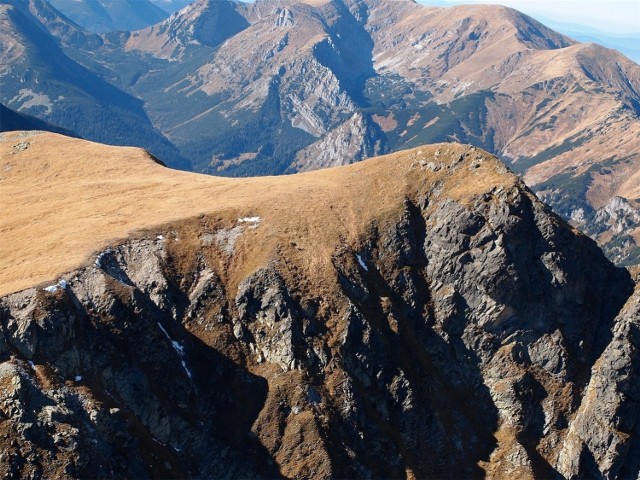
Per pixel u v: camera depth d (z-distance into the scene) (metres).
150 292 112.69
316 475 103.19
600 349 129.75
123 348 101.88
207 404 107.00
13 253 114.12
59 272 103.62
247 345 114.12
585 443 119.62
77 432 85.19
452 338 127.94
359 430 109.94
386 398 116.69
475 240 128.00
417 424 116.38
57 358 93.19
